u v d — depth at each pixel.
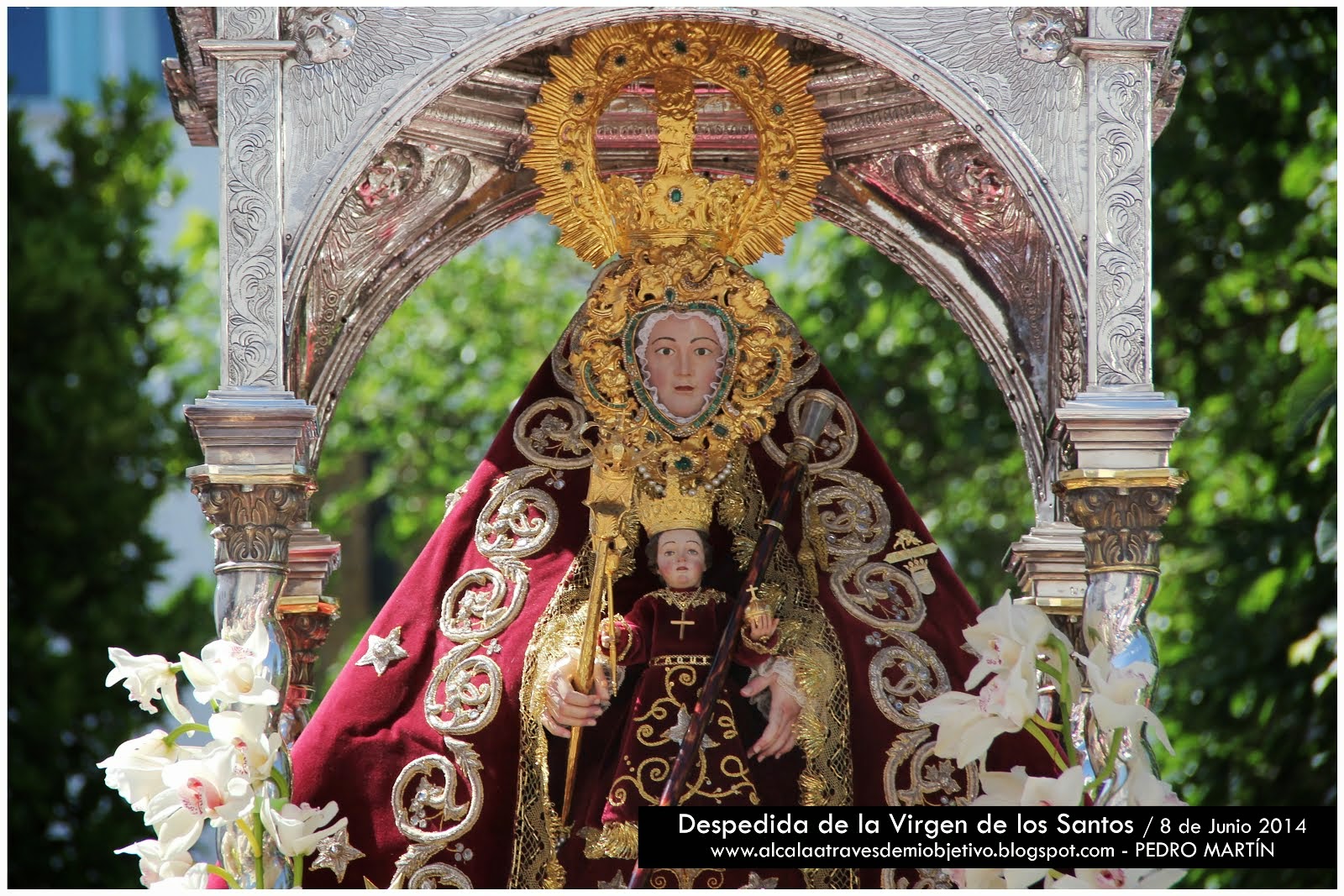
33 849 14.78
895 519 8.23
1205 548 15.23
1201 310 15.59
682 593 7.84
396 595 8.10
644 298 8.28
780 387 8.25
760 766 7.61
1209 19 14.87
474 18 7.68
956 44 7.78
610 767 7.68
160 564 16.69
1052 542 9.60
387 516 25.17
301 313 8.08
